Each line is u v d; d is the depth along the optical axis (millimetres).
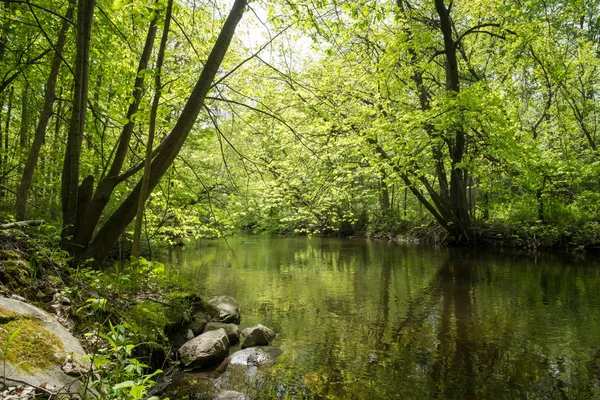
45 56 9297
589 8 19594
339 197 17250
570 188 17938
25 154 11227
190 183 11922
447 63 17141
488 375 5098
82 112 6582
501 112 13625
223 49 6203
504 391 4688
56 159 11820
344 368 5355
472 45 18422
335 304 8742
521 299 8891
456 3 18297
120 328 2795
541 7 17047
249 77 9070
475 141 15031
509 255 16578
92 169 11789
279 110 12703
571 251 16281
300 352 5930
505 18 15789
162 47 5207
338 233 30938
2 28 7297
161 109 7230
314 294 9727
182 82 8711
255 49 8320
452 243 20516
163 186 10039
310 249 20641
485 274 12188
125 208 6508
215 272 12891
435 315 7750
